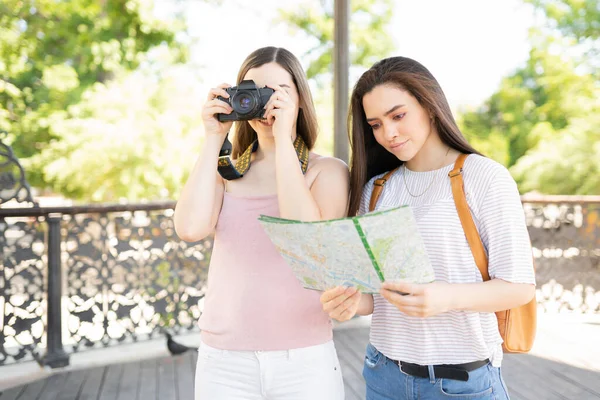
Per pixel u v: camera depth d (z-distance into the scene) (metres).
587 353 3.89
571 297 5.24
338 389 1.44
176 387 3.41
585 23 11.34
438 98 1.30
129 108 9.41
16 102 10.07
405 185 1.40
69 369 3.71
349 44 4.25
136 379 3.54
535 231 4.95
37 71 10.30
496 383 1.31
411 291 1.09
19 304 4.05
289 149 1.33
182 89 10.02
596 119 10.98
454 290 1.14
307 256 1.11
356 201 1.46
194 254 4.24
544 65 11.68
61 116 9.55
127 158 9.05
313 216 1.31
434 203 1.30
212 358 1.42
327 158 1.50
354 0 11.64
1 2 9.86
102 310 3.99
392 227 0.99
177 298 4.21
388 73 1.29
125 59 10.24
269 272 1.39
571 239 4.91
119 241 4.01
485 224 1.25
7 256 3.69
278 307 1.37
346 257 1.06
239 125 1.62
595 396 3.18
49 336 3.73
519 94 12.02
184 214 1.39
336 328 4.37
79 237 3.88
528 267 1.22
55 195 11.37
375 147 1.49
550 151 11.01
